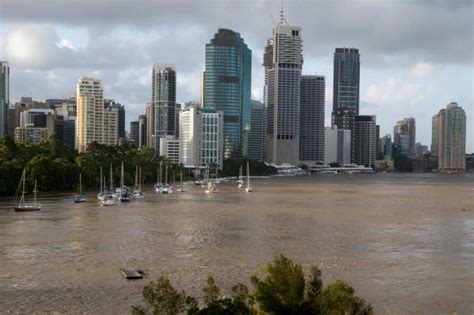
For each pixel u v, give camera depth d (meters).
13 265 113.44
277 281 51.34
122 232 157.00
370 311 52.12
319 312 50.22
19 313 84.56
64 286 98.31
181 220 186.88
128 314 84.06
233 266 114.06
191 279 103.69
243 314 51.66
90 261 117.81
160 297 52.97
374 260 121.62
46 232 155.38
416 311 87.62
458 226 177.50
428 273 110.44
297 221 186.12
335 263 118.06
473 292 97.62
